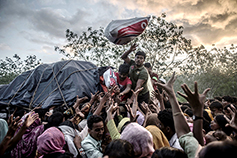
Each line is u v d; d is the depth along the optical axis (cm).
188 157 154
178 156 149
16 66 2023
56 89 505
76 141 277
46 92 514
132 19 399
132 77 448
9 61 1995
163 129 240
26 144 304
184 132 171
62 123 295
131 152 151
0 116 593
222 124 247
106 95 310
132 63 477
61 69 540
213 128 258
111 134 230
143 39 1602
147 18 404
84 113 343
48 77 541
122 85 444
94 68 580
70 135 279
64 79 518
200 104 163
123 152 147
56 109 397
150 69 562
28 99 511
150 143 180
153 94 362
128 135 183
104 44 1536
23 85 550
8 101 523
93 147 240
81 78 524
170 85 187
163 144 214
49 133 216
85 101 491
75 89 488
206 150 112
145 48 1614
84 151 244
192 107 167
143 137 178
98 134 246
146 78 437
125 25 390
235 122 180
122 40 396
